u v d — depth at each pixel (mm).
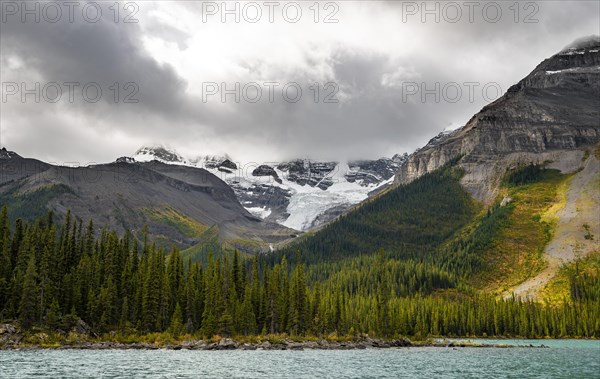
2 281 155750
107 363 107125
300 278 193750
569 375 103812
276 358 127500
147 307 173000
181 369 101375
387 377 97250
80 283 170875
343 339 185750
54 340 145500
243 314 180000
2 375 87750
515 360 133250
